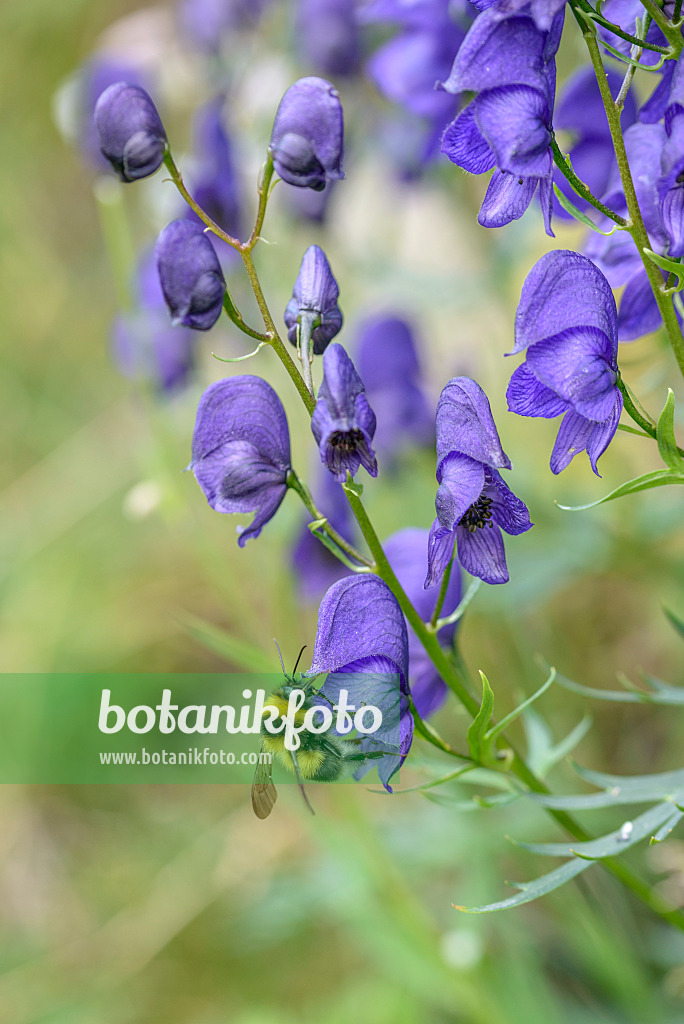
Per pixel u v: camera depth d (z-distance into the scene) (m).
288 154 0.50
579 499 0.78
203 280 0.50
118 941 0.89
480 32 0.49
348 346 0.83
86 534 1.15
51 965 0.90
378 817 0.84
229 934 0.86
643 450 0.86
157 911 0.89
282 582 0.72
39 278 1.47
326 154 0.50
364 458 0.49
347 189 0.92
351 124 0.85
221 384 0.52
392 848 0.74
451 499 0.50
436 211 1.06
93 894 0.93
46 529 1.17
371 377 0.79
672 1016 0.67
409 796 0.85
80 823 0.98
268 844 0.90
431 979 0.71
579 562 0.74
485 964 0.70
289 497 0.71
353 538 0.70
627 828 0.53
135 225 1.44
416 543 0.56
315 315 0.50
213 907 0.88
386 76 0.67
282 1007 0.82
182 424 0.94
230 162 0.76
